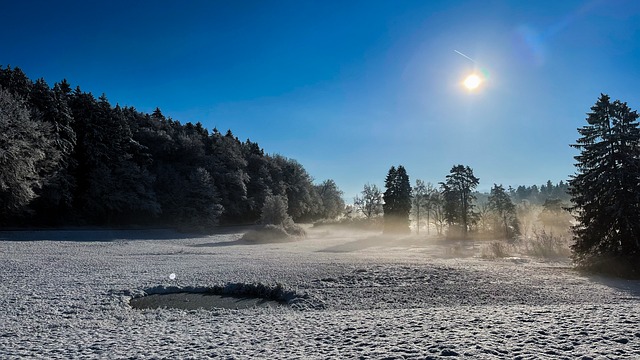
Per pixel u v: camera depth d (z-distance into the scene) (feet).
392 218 216.33
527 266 73.61
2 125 101.91
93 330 28.71
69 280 52.95
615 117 70.74
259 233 141.59
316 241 149.18
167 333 26.61
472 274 59.47
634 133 68.39
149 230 158.51
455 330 22.77
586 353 17.01
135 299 46.24
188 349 20.89
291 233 164.55
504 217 219.00
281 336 23.59
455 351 17.89
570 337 20.04
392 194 217.77
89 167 158.81
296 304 43.09
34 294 43.93
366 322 27.17
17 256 74.08
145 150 199.93
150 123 220.84
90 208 154.92
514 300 44.04
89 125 158.20
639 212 66.33
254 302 45.93
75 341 24.36
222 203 216.54
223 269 62.80
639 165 66.59
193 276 57.21
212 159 227.61
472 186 188.96
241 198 225.56
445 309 34.71
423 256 90.02
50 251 85.46
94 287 48.93
